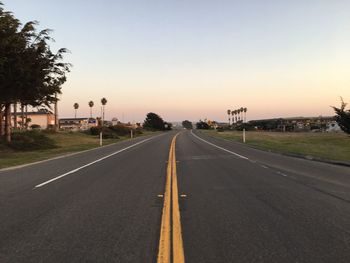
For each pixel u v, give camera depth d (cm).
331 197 1145
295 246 677
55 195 1190
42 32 3578
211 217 894
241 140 4834
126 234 756
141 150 3356
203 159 2419
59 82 3853
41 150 3606
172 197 1143
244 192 1232
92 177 1609
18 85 3369
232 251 652
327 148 3250
